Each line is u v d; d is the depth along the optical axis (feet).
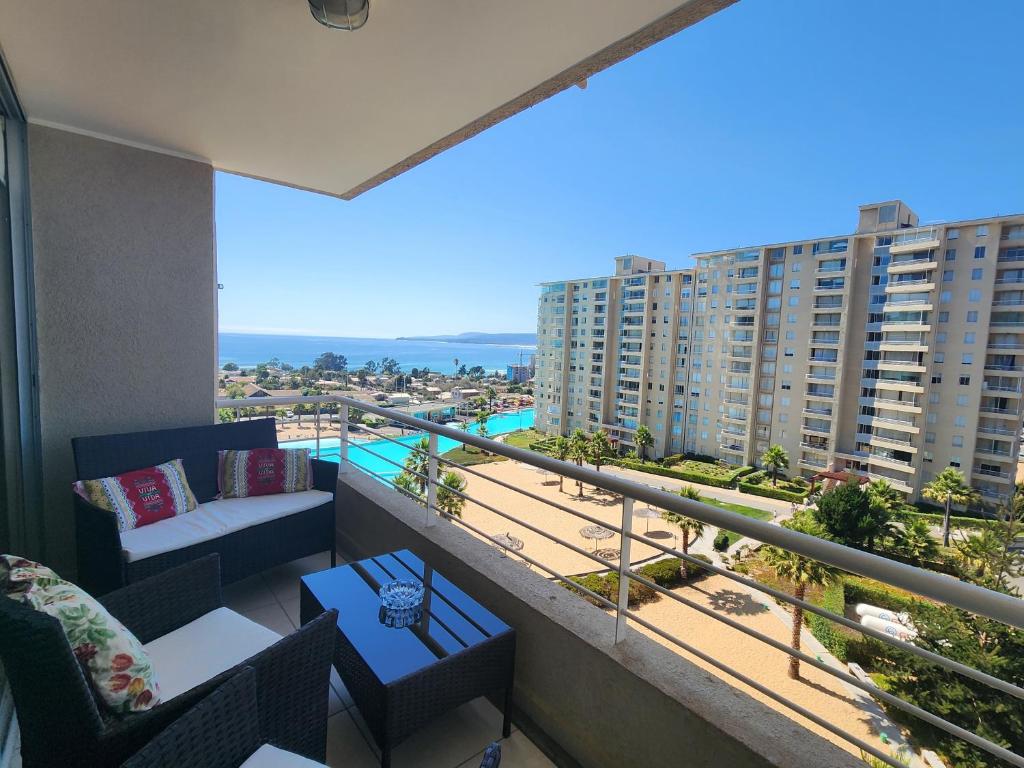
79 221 8.09
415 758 4.90
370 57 5.62
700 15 4.79
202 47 5.48
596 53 5.50
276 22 4.99
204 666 4.26
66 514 8.26
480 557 6.51
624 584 4.62
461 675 4.71
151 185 8.70
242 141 8.27
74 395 8.23
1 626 2.81
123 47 5.49
